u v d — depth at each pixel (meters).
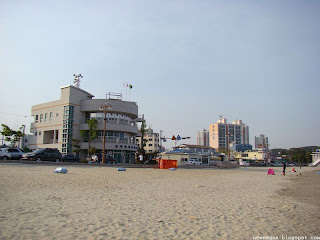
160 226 7.96
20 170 23.80
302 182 28.06
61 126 62.97
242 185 22.25
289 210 11.77
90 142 61.78
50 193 12.34
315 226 9.23
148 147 129.75
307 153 155.50
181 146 95.50
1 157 36.22
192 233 7.46
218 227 8.24
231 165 75.50
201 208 11.02
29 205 9.53
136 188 16.41
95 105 63.47
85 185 16.06
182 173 35.84
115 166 44.84
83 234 6.73
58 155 39.72
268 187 21.59
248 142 177.12
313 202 14.52
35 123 70.12
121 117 65.94
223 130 166.50
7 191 12.04
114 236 6.75
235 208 11.44
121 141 64.75
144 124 68.50
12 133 59.06
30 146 70.56
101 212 9.24
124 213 9.31
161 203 11.68
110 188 15.56
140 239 6.66
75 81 73.75
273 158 153.62
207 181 24.55
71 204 10.24
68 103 62.38
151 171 36.66
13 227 6.88
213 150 105.12
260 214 10.51
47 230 6.85
